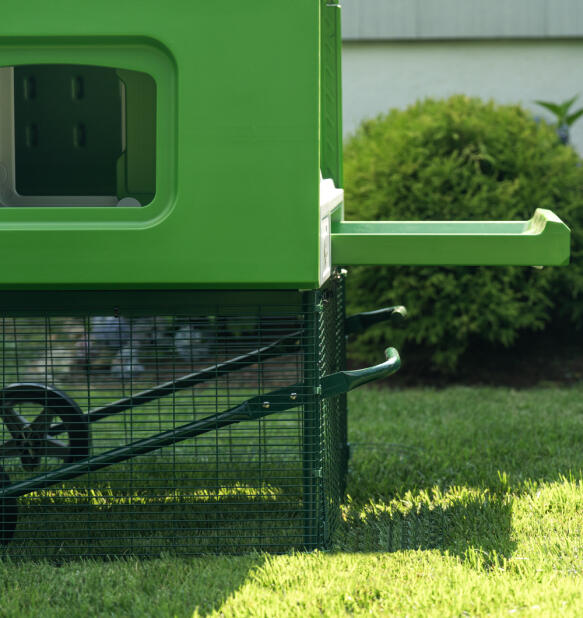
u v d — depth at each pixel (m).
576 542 2.81
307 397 2.74
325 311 2.99
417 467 4.01
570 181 6.79
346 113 10.12
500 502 3.25
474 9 9.83
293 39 2.43
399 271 6.48
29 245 2.49
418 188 6.46
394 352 3.03
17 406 3.44
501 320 6.61
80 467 2.97
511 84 10.00
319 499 2.78
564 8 9.76
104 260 2.49
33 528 3.12
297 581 2.47
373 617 2.21
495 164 6.59
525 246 2.66
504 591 2.36
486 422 5.04
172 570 2.60
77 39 2.49
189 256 2.48
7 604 2.37
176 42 2.44
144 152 2.87
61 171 3.07
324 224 2.62
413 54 10.02
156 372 2.96
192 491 3.46
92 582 2.53
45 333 2.81
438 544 2.88
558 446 4.37
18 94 3.04
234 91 2.45
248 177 2.46
